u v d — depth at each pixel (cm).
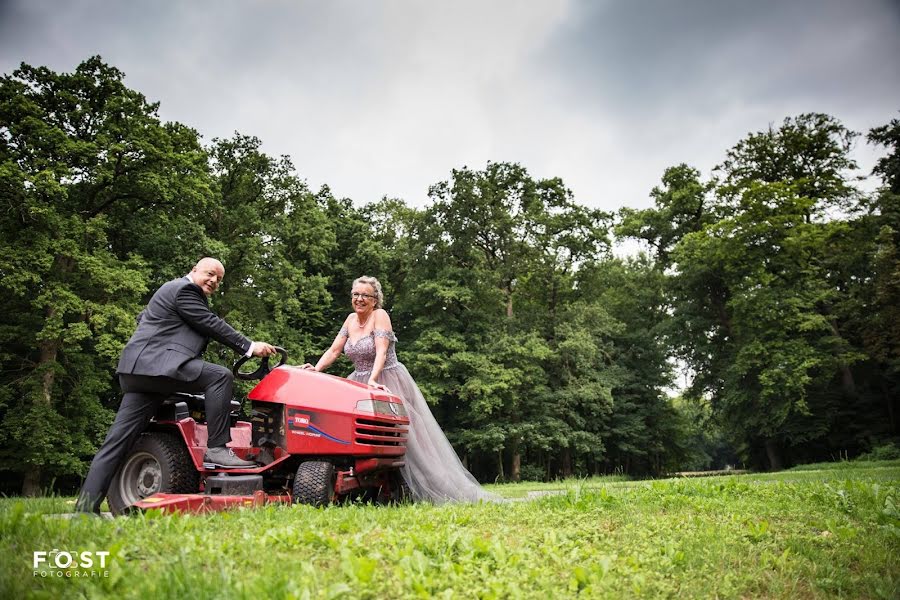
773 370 2931
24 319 2134
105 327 2114
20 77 2106
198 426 486
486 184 3406
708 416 4122
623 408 3831
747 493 627
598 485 819
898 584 309
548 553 318
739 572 316
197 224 2461
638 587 272
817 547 380
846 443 3300
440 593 243
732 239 3155
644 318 4181
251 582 226
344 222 3584
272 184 3006
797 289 3106
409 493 623
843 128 3312
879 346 2920
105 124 2139
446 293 3158
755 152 3466
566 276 3841
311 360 2895
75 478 2297
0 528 292
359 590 233
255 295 2858
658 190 4028
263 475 505
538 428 3259
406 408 653
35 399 1975
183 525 327
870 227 3084
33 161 1978
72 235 2047
